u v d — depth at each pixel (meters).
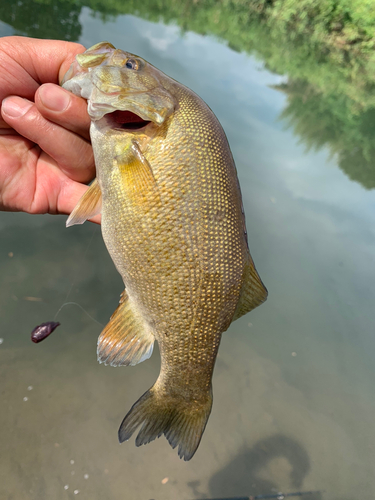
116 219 0.19
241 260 0.20
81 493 0.35
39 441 0.37
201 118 0.19
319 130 1.28
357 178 1.05
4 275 0.49
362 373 0.54
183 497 0.38
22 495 0.34
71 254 0.54
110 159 0.19
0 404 0.39
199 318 0.19
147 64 0.20
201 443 0.43
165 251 0.18
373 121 1.53
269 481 0.40
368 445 0.46
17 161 0.22
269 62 1.85
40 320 0.46
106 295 0.52
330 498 0.40
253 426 0.45
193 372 0.20
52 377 0.43
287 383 0.51
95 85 0.19
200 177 0.18
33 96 0.21
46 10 1.08
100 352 0.19
